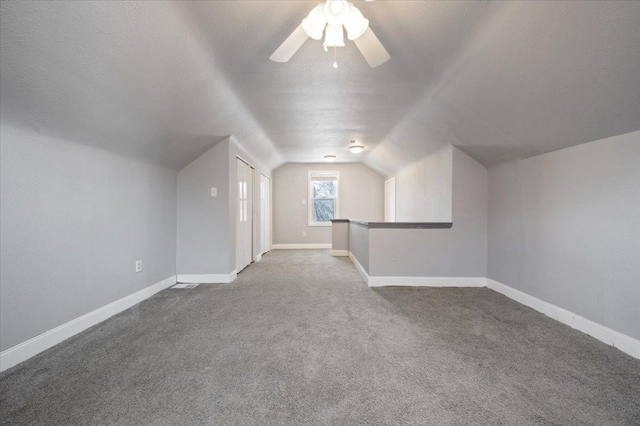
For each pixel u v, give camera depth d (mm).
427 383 1556
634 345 1836
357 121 3682
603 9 1317
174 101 2422
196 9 1650
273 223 7352
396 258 3627
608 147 2008
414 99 2902
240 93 2812
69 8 1344
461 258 3576
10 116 1703
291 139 4734
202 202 3797
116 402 1396
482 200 3545
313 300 3051
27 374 1642
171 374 1646
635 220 1844
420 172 4684
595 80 1650
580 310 2234
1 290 1711
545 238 2594
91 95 1875
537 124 2277
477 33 1794
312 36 1588
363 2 1616
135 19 1563
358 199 7398
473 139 3082
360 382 1569
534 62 1768
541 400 1406
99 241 2471
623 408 1345
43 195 1968
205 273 3812
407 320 2473
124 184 2793
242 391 1490
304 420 1281
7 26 1287
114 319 2510
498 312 2656
